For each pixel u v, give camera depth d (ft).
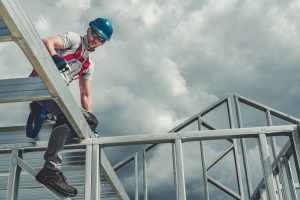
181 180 9.06
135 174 16.88
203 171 17.66
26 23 6.23
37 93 7.46
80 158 10.30
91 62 10.39
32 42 6.42
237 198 17.10
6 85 7.48
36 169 10.46
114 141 9.62
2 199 12.47
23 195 12.89
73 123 8.73
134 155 17.22
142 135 9.66
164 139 9.62
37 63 6.66
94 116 10.14
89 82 10.51
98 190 9.23
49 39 8.48
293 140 9.50
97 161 9.43
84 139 9.64
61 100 7.73
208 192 17.21
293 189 11.48
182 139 9.57
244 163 17.74
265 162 9.18
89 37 9.29
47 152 8.67
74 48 9.16
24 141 9.73
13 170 9.45
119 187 12.57
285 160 11.96
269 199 8.84
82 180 11.36
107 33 9.32
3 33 6.06
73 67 9.28
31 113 9.05
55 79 7.38
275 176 14.24
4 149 9.70
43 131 9.88
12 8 5.73
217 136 9.55
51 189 8.87
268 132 9.51
